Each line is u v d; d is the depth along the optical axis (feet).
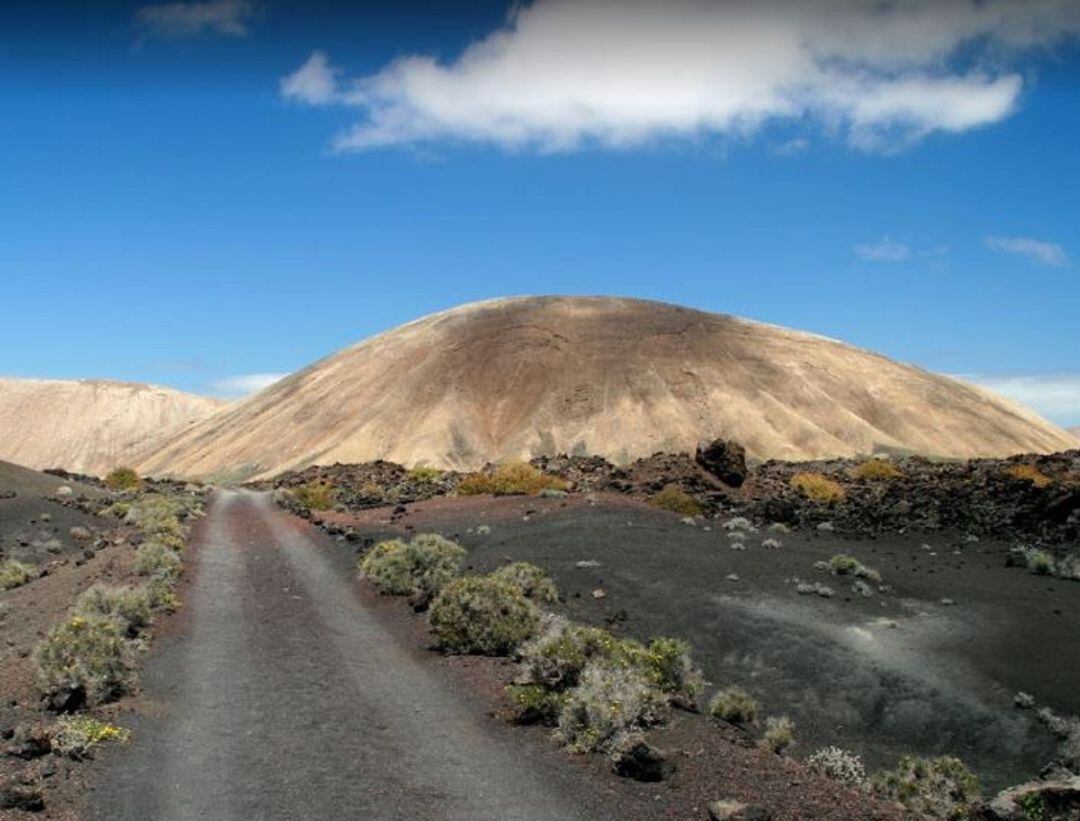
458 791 34.32
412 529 120.47
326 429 586.04
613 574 84.58
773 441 521.65
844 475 168.45
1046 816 32.40
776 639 67.31
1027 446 566.77
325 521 139.03
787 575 84.53
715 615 72.38
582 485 163.73
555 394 585.22
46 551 124.16
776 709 58.85
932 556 97.91
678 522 114.93
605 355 621.72
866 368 636.89
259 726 41.88
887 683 60.08
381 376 628.69
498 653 56.49
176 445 654.53
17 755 35.32
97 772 34.76
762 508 125.18
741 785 34.60
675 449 514.68
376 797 33.65
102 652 44.73
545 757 38.04
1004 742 53.21
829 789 34.45
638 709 40.34
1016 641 66.80
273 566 94.73
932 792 40.65
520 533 108.17
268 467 551.59
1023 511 116.06
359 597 78.18
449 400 586.86
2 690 44.29
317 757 37.86
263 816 31.65
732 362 615.98
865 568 85.71
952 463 182.80
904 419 574.97
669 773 35.53
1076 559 90.27
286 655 56.34
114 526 150.71
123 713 42.14
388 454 535.19
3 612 71.92
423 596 72.08
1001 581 85.46
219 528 134.72
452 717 43.86
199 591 77.92
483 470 198.59
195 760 36.96
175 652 55.72
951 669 61.52
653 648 51.83
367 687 49.21
